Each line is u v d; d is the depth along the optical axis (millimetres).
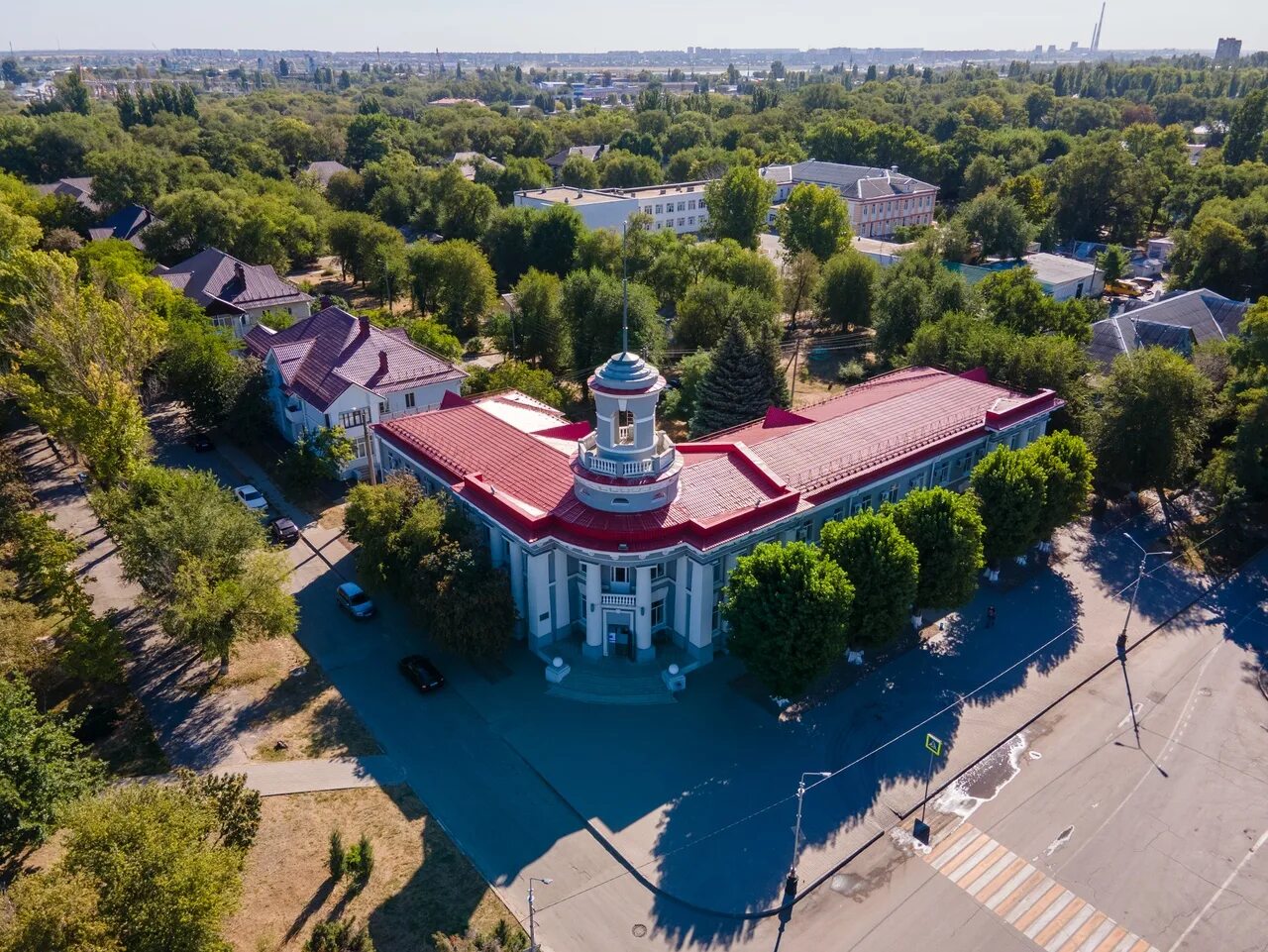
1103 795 42188
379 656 51875
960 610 56688
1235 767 44031
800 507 51531
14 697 36906
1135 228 160500
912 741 45438
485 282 113750
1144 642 54094
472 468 55625
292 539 64188
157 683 49594
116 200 152000
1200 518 69000
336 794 41594
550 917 35469
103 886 28375
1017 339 77062
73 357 63719
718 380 74625
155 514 49750
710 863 38000
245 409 77000
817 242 132125
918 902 36500
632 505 48281
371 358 75312
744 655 45156
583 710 47250
